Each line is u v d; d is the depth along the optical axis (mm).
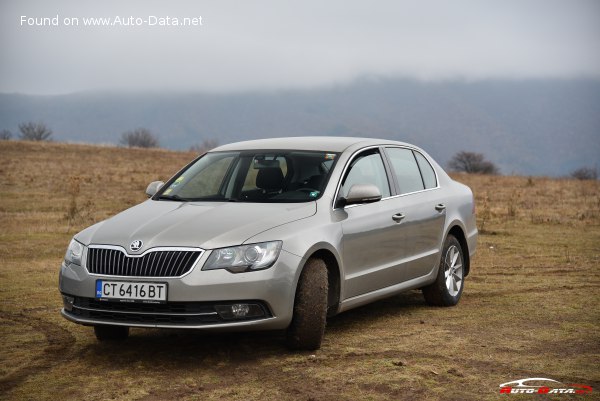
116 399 4848
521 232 15938
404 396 4820
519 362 5684
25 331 6980
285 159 6836
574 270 10727
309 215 6156
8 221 17688
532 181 39812
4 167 38844
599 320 7285
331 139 7375
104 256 5738
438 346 6211
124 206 22406
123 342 6516
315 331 5918
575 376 5301
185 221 5941
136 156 53688
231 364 5691
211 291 5434
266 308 5617
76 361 5863
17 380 5324
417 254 7516
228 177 6820
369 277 6730
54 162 44781
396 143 7883
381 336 6609
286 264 5664
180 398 4844
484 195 29578
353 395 4844
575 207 23359
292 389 4996
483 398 4777
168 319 5520
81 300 5816
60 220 18000
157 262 5543
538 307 7980
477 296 8727
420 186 7895
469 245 8562
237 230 5711
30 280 9891
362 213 6695
